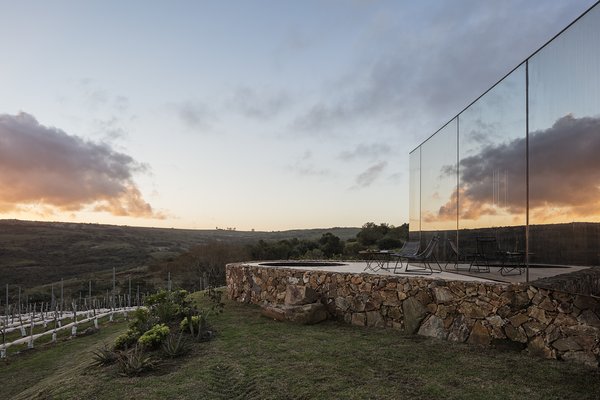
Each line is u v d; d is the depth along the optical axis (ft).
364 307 25.14
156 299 27.30
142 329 24.56
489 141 22.54
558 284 16.21
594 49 13.93
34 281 104.78
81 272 114.21
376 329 23.76
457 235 26.68
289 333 23.50
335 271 28.45
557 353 16.90
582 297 16.29
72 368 24.22
